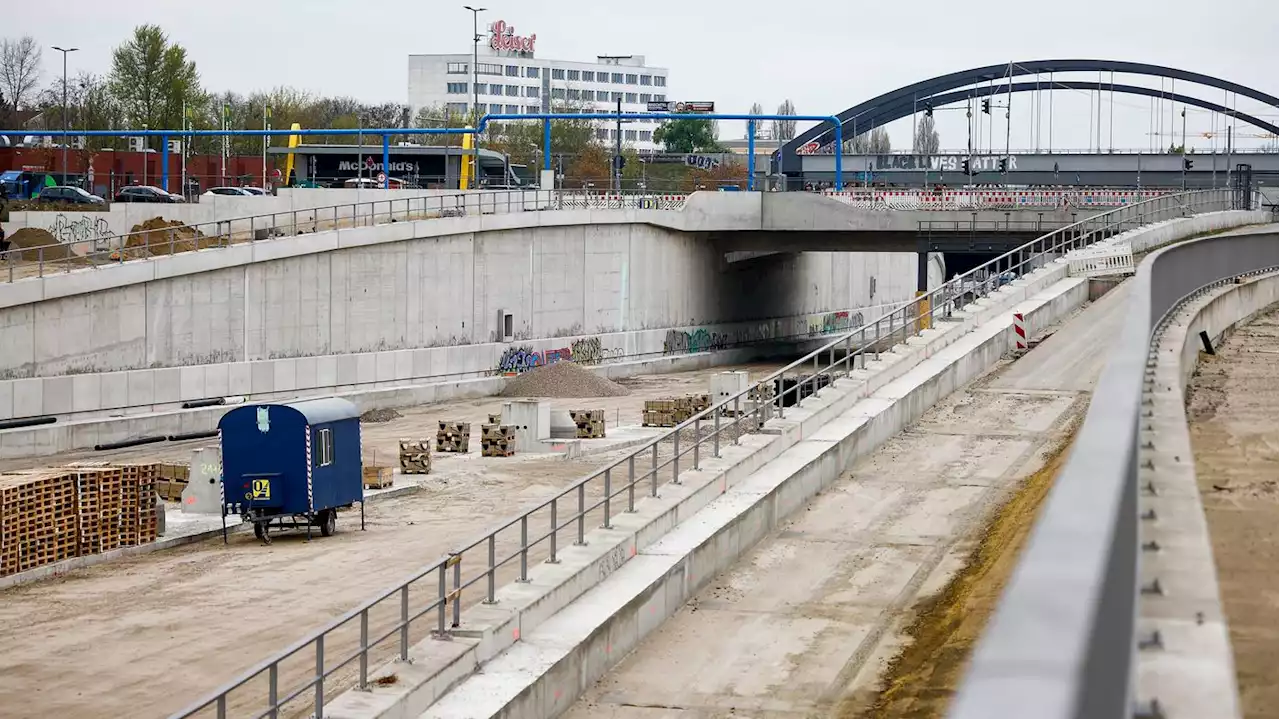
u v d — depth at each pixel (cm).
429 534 4131
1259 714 1051
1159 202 6681
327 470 4119
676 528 2739
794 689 2164
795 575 2692
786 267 10888
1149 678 730
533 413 5806
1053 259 5347
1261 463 2133
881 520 2959
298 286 6694
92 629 3069
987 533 2792
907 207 9119
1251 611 1326
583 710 2138
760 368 9488
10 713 2505
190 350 6219
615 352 8756
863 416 3472
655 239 9088
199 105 13562
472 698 1970
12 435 5381
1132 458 742
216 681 2667
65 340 5731
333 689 2506
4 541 3509
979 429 3572
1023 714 349
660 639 2419
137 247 6194
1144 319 1274
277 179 11625
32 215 7762
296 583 3484
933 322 4350
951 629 2280
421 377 7362
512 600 2253
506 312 7925
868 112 18062
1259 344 3844
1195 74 18562
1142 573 929
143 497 3991
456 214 8069
